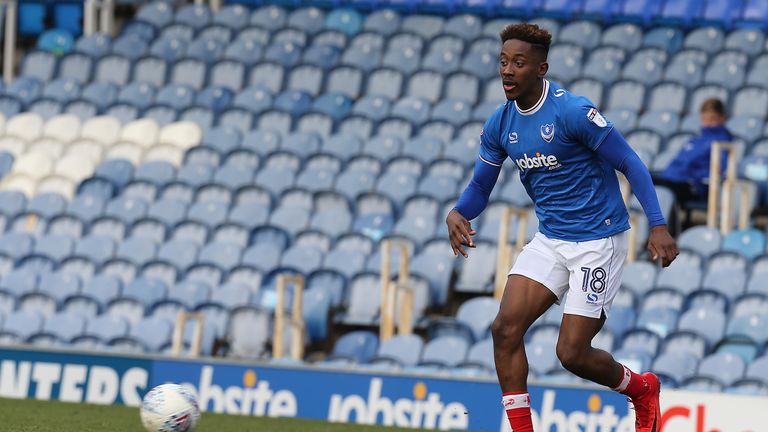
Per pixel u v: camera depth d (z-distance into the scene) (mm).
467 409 29453
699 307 36281
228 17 59438
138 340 38156
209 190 46812
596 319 17594
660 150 45250
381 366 34906
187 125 51656
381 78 53344
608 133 17094
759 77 49938
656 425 18562
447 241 41531
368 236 42406
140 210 46750
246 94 53438
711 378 31438
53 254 45094
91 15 59375
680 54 51906
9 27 58281
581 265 17516
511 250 38375
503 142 18000
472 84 52031
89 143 51688
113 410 30297
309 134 49531
